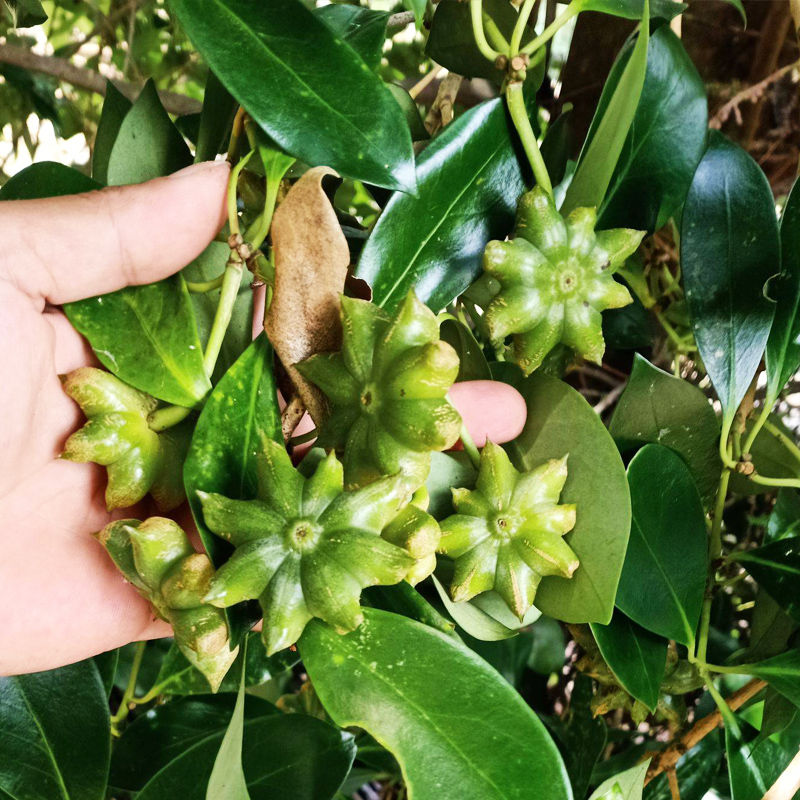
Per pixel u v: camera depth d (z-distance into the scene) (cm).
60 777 23
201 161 21
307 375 18
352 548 16
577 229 19
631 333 29
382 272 19
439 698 17
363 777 31
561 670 33
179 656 28
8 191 21
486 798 17
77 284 19
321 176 16
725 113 28
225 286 18
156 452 18
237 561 15
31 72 40
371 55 21
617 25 26
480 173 20
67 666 23
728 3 30
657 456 21
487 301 22
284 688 37
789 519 25
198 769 23
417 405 16
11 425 19
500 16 22
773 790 21
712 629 30
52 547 21
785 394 32
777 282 22
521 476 19
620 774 21
